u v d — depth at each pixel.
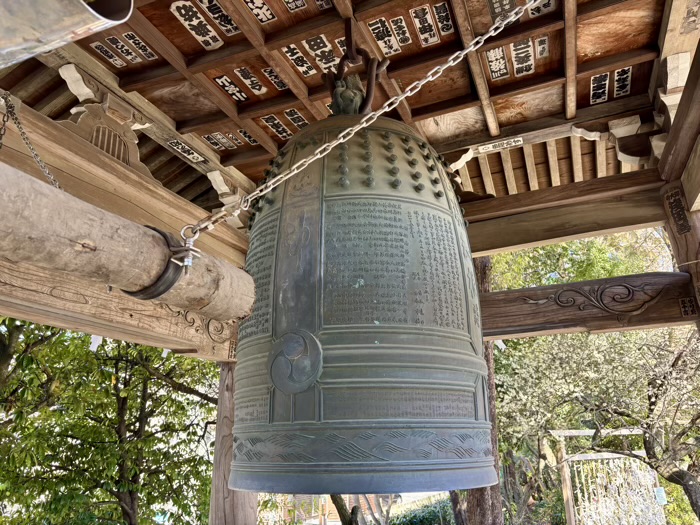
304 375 2.32
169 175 6.81
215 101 4.89
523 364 12.15
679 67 4.48
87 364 9.30
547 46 4.59
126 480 9.54
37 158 3.12
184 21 4.14
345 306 2.45
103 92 4.71
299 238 2.69
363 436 2.24
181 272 1.75
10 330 8.23
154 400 10.62
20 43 1.09
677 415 11.50
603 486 11.66
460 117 5.66
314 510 18.03
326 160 2.91
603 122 5.48
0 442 8.51
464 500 10.02
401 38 4.42
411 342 2.41
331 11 4.00
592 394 11.55
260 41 4.11
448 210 2.95
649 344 11.52
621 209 5.55
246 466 2.47
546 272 14.63
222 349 5.79
